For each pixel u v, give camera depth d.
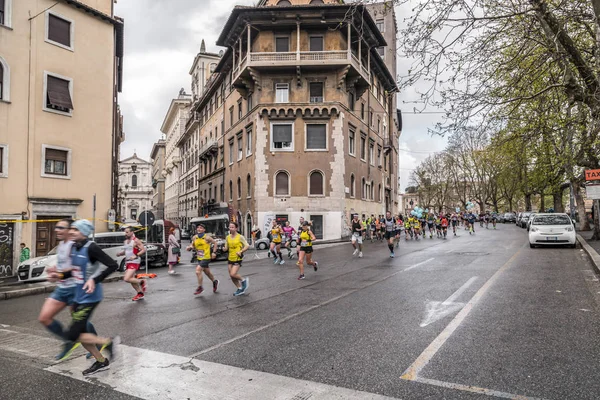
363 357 5.11
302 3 32.34
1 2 18.12
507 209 82.25
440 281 10.42
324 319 7.06
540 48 9.30
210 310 8.22
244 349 5.58
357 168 35.94
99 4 22.14
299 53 30.09
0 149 17.83
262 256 22.31
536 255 15.62
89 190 20.88
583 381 4.25
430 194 78.88
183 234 54.66
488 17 7.68
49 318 4.74
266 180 31.95
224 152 41.91
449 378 4.41
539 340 5.59
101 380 4.62
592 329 6.04
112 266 4.92
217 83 44.00
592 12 8.90
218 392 4.23
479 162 59.75
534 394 4.00
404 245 23.44
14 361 5.36
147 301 9.70
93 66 21.44
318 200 31.72
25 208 18.38
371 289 9.78
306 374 4.64
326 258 18.47
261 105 31.75
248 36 30.39
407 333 6.06
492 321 6.57
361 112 37.31
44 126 19.25
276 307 8.23
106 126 21.83
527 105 10.41
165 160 93.19
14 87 18.28
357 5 7.75
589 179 13.93
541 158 23.16
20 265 14.83
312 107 31.53
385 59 51.50
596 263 11.88
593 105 8.91
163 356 5.38
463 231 39.12
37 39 19.17
